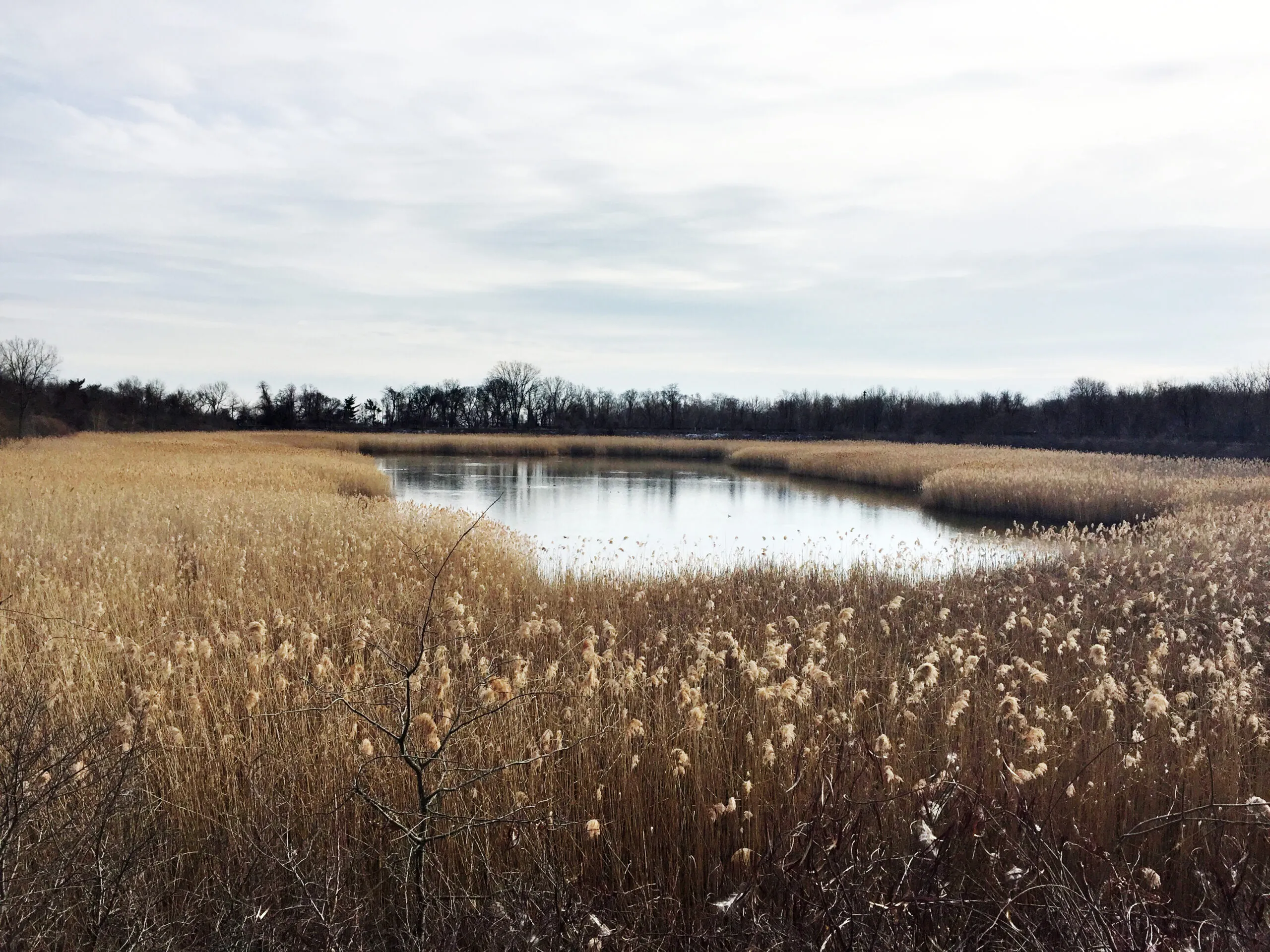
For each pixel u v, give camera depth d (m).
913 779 4.62
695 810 4.41
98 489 17.83
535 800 4.39
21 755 3.43
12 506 14.23
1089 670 7.01
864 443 63.47
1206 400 53.44
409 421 97.25
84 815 3.57
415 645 6.79
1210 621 8.88
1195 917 3.68
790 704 5.34
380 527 14.31
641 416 92.12
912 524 23.80
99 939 3.04
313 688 5.26
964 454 45.00
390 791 4.35
